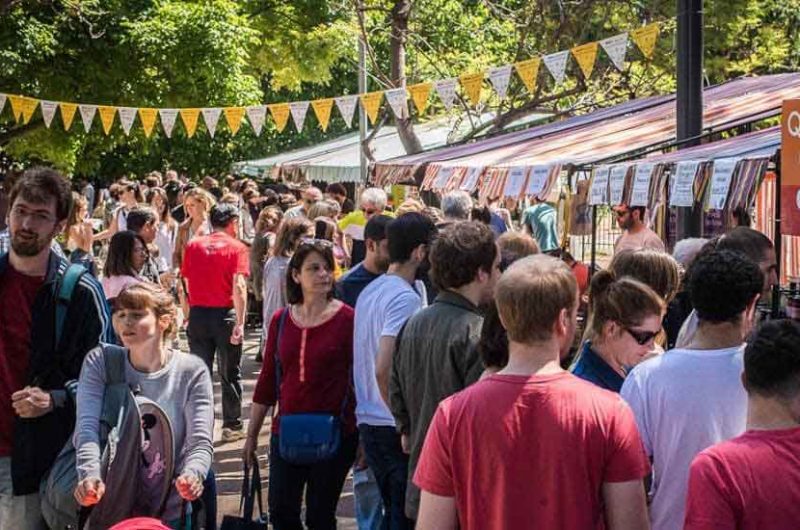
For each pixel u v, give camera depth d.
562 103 23.95
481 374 4.76
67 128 18.67
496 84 12.38
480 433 3.51
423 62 24.55
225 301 10.24
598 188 9.25
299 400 6.34
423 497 3.64
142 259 9.00
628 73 21.97
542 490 3.45
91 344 5.02
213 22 26.89
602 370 4.49
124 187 16.28
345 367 6.38
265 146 41.28
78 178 36.25
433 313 4.98
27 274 5.00
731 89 12.68
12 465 4.93
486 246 4.92
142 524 3.50
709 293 4.05
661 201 8.29
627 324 4.41
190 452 4.92
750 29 23.58
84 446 4.65
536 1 22.28
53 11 25.94
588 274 9.98
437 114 27.52
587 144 11.94
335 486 6.33
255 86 28.23
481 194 12.00
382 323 5.75
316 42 29.66
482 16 24.91
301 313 6.47
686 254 6.72
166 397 4.97
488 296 4.95
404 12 22.47
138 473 4.77
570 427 3.44
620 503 3.45
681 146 9.23
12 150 28.36
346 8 28.00
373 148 25.00
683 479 4.02
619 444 3.45
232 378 10.36
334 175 27.45
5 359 4.97
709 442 3.98
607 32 22.17
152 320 4.95
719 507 3.29
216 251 10.12
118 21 26.23
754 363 3.38
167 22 26.64
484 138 17.94
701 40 9.15
